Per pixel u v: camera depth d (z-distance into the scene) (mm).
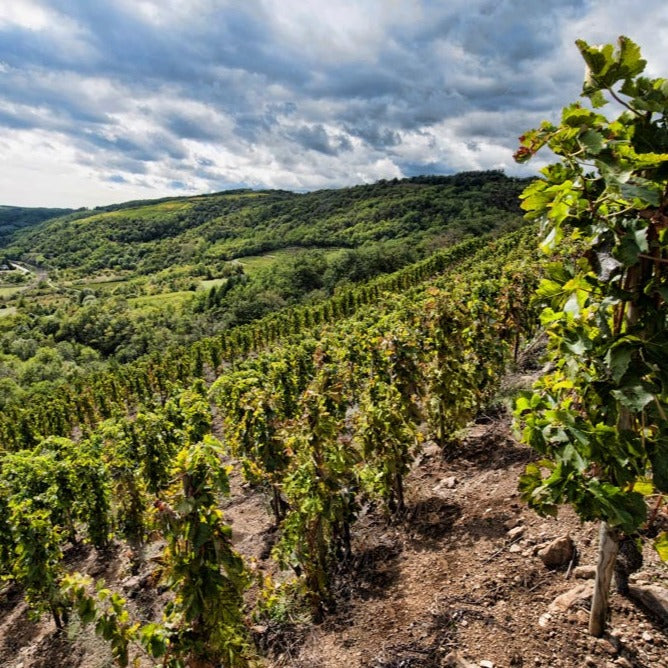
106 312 101250
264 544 11836
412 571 7098
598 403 2977
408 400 9281
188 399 22297
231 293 97562
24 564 11055
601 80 2561
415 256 97125
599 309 2895
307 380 22594
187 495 5145
